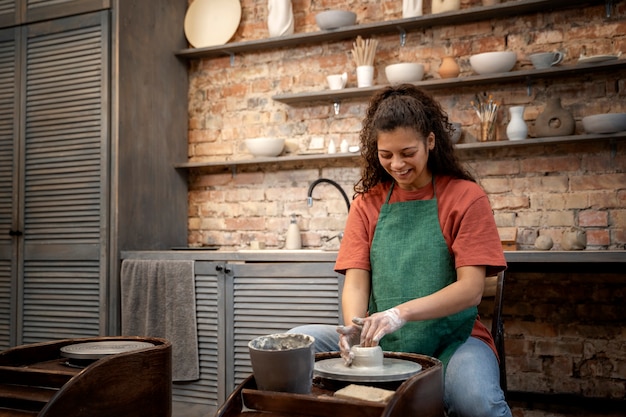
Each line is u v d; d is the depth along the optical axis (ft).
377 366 3.60
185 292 9.39
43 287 10.37
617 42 9.46
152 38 11.03
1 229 10.72
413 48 10.62
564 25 9.77
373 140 5.24
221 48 11.44
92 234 10.08
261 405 3.15
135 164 10.44
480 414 4.06
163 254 9.57
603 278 9.41
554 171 9.73
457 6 10.03
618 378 9.28
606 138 9.04
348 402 2.93
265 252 9.07
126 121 10.26
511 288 9.86
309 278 8.87
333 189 11.06
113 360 3.68
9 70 10.82
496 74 9.54
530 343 9.75
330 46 11.18
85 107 10.25
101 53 10.18
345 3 11.14
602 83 9.52
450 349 4.66
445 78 10.02
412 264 4.95
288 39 10.98
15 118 10.73
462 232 4.83
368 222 5.38
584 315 9.48
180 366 9.32
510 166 9.97
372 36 10.88
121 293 9.83
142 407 3.82
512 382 9.82
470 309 4.84
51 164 10.44
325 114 11.21
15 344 10.50
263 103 11.64
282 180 11.43
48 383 3.72
